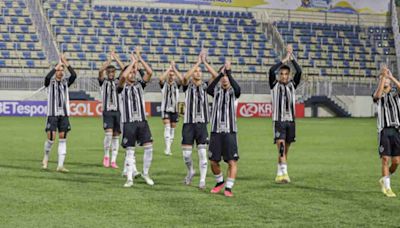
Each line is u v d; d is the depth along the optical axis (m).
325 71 58.25
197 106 13.37
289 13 63.28
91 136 28.00
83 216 9.75
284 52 58.88
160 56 55.19
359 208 10.75
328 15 64.25
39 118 43.00
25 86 46.75
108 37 55.59
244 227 9.06
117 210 10.30
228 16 61.28
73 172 15.62
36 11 55.56
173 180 14.30
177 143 25.44
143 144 13.52
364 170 16.61
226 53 57.41
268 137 28.64
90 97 48.00
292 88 14.39
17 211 10.10
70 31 55.00
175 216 9.83
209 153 12.22
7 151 20.94
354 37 62.88
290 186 13.45
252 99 51.69
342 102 54.75
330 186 13.50
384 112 12.46
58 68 15.80
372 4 65.31
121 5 59.62
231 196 11.92
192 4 61.41
